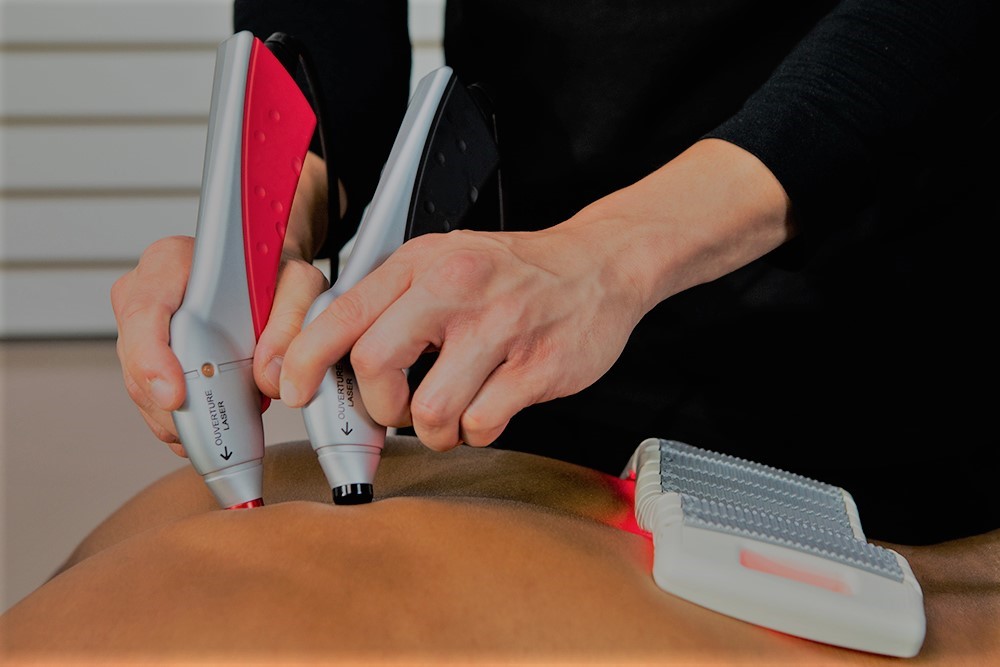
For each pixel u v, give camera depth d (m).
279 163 0.52
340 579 0.37
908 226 0.70
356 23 0.83
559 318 0.46
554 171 0.79
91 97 2.36
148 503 0.58
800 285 0.73
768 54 0.73
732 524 0.44
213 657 0.33
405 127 0.54
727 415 0.77
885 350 0.73
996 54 0.55
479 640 0.35
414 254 0.47
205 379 0.47
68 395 2.11
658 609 0.39
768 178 0.53
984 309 0.71
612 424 0.80
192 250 0.53
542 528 0.43
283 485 0.57
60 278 2.46
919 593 0.44
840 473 0.76
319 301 0.48
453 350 0.45
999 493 0.72
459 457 0.61
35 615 0.37
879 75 0.53
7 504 1.64
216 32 2.35
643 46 0.75
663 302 0.77
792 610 0.40
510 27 0.79
